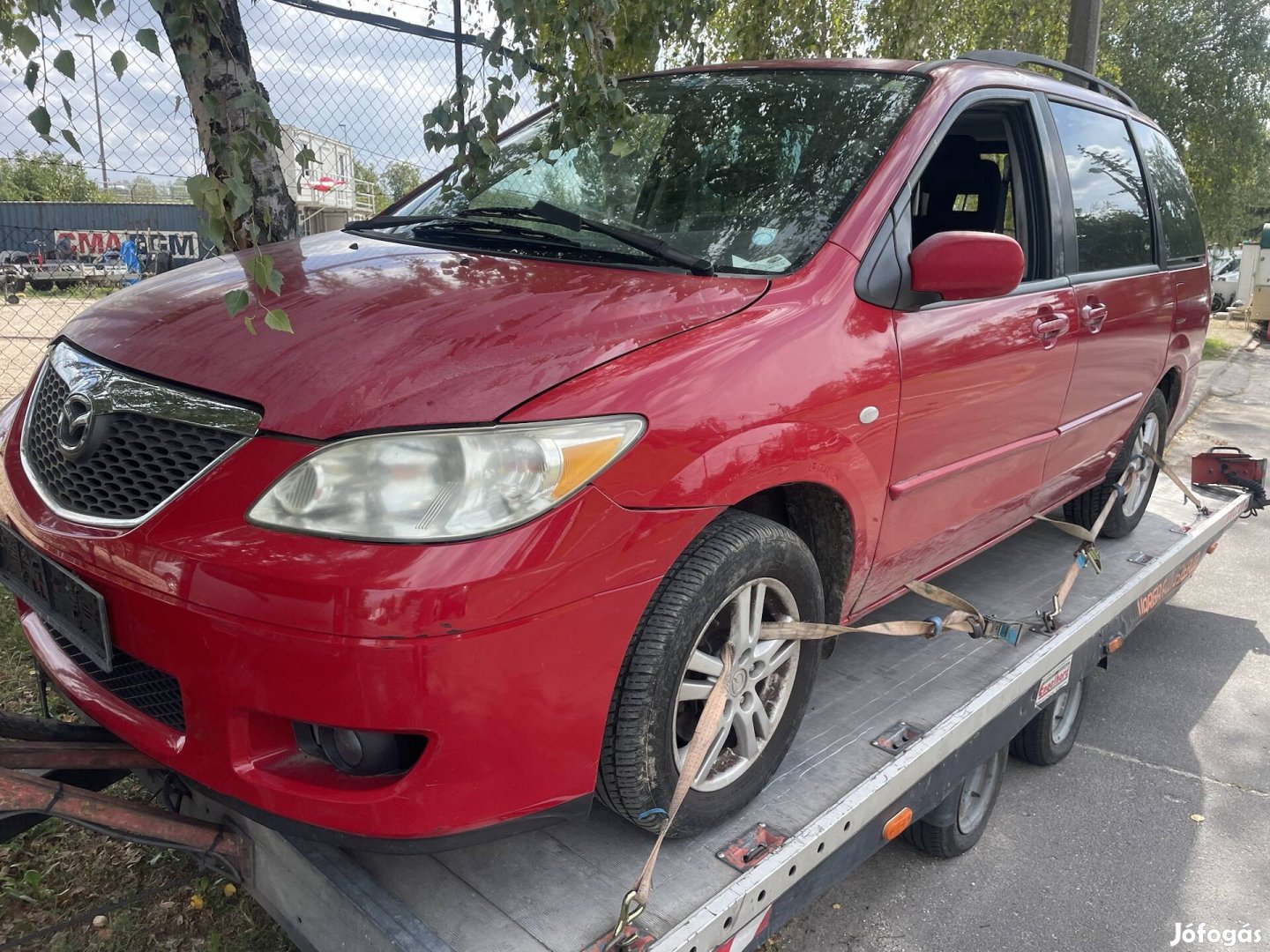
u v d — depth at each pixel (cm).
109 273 872
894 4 689
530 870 181
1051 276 303
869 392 214
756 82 280
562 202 262
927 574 284
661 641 174
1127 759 351
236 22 329
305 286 200
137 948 229
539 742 161
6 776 168
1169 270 388
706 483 175
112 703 177
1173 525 435
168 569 156
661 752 180
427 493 152
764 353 192
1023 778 335
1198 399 1144
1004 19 969
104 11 159
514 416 158
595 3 253
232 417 163
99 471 175
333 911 173
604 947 161
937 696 254
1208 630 476
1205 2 1544
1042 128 309
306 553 149
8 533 193
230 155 177
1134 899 274
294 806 157
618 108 259
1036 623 304
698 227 237
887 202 233
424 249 234
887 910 265
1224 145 1598
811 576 209
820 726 237
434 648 147
